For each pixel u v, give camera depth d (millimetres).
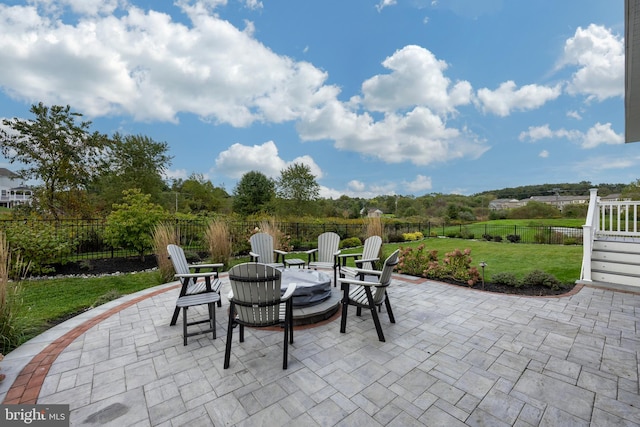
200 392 2209
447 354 2781
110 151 17203
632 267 5160
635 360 2658
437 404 2066
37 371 2486
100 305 4254
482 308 4066
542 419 1919
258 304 2523
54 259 6309
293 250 10648
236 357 2746
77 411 1989
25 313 3879
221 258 7070
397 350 2863
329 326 3479
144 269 6930
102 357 2734
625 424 1871
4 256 3514
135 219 7316
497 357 2723
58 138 11781
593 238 5871
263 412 1984
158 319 3688
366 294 3168
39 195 11922
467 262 5652
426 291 4926
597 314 3807
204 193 27469
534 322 3553
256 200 24875
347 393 2193
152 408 2027
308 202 20906
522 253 9367
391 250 10203
